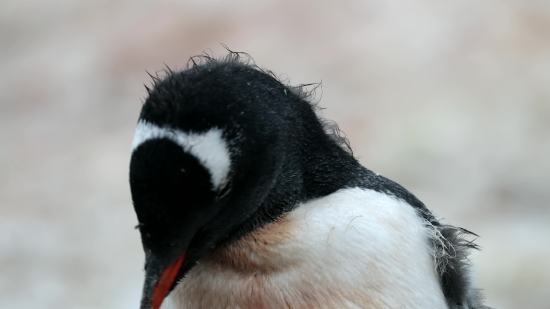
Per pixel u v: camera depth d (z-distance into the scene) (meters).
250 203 2.75
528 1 15.05
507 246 8.99
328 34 14.62
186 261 2.75
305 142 2.97
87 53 15.49
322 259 2.87
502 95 12.61
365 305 2.88
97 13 16.64
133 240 10.29
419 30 14.53
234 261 2.91
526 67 13.36
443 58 13.80
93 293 9.00
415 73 13.38
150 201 2.53
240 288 2.89
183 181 2.52
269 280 2.88
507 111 12.17
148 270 2.71
